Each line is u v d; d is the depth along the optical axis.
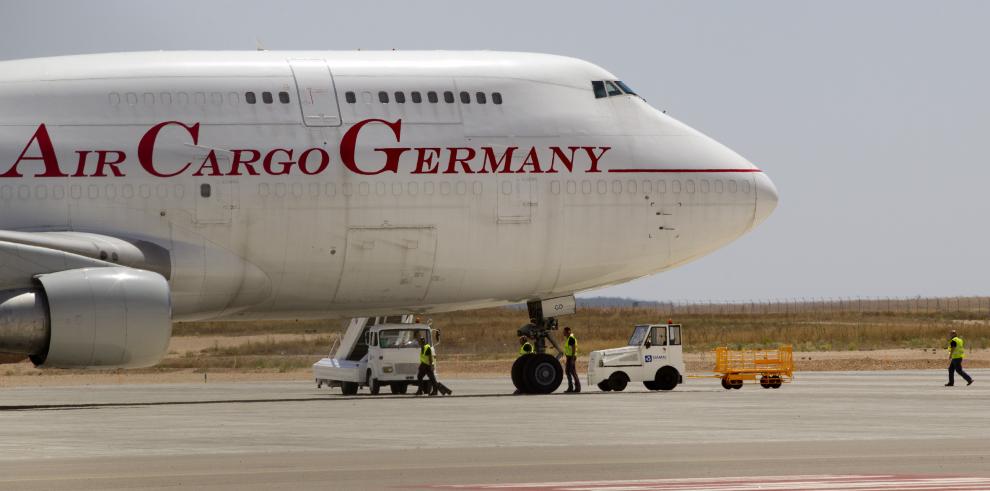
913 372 195.00
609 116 127.44
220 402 118.31
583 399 115.62
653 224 126.38
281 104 119.62
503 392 138.38
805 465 58.62
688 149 128.62
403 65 123.94
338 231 119.56
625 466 58.38
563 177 124.19
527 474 55.47
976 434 75.38
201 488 51.19
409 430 79.62
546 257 124.62
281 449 67.38
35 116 115.69
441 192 121.31
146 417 94.25
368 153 120.06
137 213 115.94
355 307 126.19
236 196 117.62
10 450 67.50
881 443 69.25
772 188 130.62
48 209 114.31
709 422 85.12
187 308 120.50
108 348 107.88
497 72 125.62
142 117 117.06
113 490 50.62
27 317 106.50
